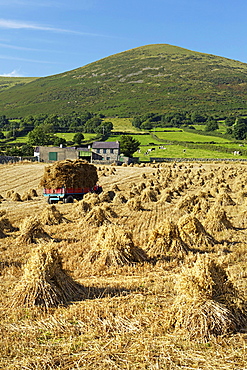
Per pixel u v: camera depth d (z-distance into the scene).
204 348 10.69
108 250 19.30
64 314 12.80
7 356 10.29
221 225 27.27
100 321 12.17
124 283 16.02
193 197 36.41
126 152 143.75
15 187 62.56
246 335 11.39
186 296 12.17
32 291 13.86
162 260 19.78
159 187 60.59
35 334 11.45
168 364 9.84
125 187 62.50
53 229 28.22
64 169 42.91
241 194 44.84
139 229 28.33
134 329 11.66
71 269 18.64
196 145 163.38
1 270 18.03
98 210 29.50
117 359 10.05
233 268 17.62
